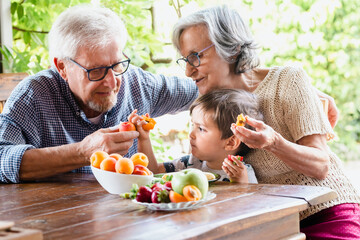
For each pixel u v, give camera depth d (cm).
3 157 194
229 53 210
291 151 184
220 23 208
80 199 159
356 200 202
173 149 584
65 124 225
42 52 380
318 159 191
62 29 207
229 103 208
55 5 350
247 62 214
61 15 211
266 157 209
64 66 216
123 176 161
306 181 202
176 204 137
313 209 194
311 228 192
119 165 162
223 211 137
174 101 259
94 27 202
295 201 149
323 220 193
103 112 229
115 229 123
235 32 209
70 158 190
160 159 374
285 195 156
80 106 226
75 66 208
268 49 607
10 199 164
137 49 362
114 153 184
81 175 209
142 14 361
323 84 629
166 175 179
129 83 245
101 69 206
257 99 213
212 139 212
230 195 158
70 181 194
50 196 166
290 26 605
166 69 589
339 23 627
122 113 240
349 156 673
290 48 611
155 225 125
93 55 203
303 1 595
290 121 203
